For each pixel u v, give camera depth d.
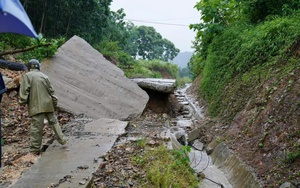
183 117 9.16
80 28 24.52
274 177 3.95
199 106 10.40
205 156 6.05
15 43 15.85
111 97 8.43
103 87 8.60
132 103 8.46
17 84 8.30
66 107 7.87
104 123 7.07
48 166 4.60
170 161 4.73
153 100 9.70
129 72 23.61
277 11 8.64
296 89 4.85
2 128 6.55
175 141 6.28
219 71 9.36
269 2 8.88
